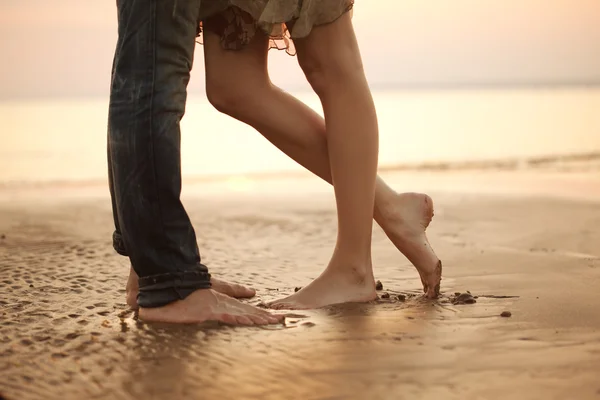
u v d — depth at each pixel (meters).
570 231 3.59
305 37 2.03
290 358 1.62
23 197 5.88
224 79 2.05
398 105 26.81
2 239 3.48
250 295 2.29
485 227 3.76
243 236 3.63
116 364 1.59
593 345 1.69
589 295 2.21
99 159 9.78
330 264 2.15
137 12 1.88
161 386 1.46
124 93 1.89
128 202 1.90
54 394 1.42
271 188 6.38
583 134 12.61
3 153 10.51
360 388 1.43
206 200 5.26
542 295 2.21
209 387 1.45
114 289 2.36
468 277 2.50
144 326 1.89
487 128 14.38
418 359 1.60
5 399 1.39
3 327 1.89
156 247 1.92
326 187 6.49
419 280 2.49
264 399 1.39
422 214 2.23
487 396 1.38
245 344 1.72
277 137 2.13
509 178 6.86
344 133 2.05
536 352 1.64
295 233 3.71
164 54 1.88
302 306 2.08
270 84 2.12
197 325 1.89
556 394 1.39
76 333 1.83
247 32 1.97
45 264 2.80
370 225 2.12
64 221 4.22
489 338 1.75
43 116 21.62
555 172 7.38
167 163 1.88
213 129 15.04
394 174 7.54
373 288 2.16
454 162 8.75
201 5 1.97
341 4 2.00
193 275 1.94
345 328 1.85
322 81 2.06
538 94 40.31
